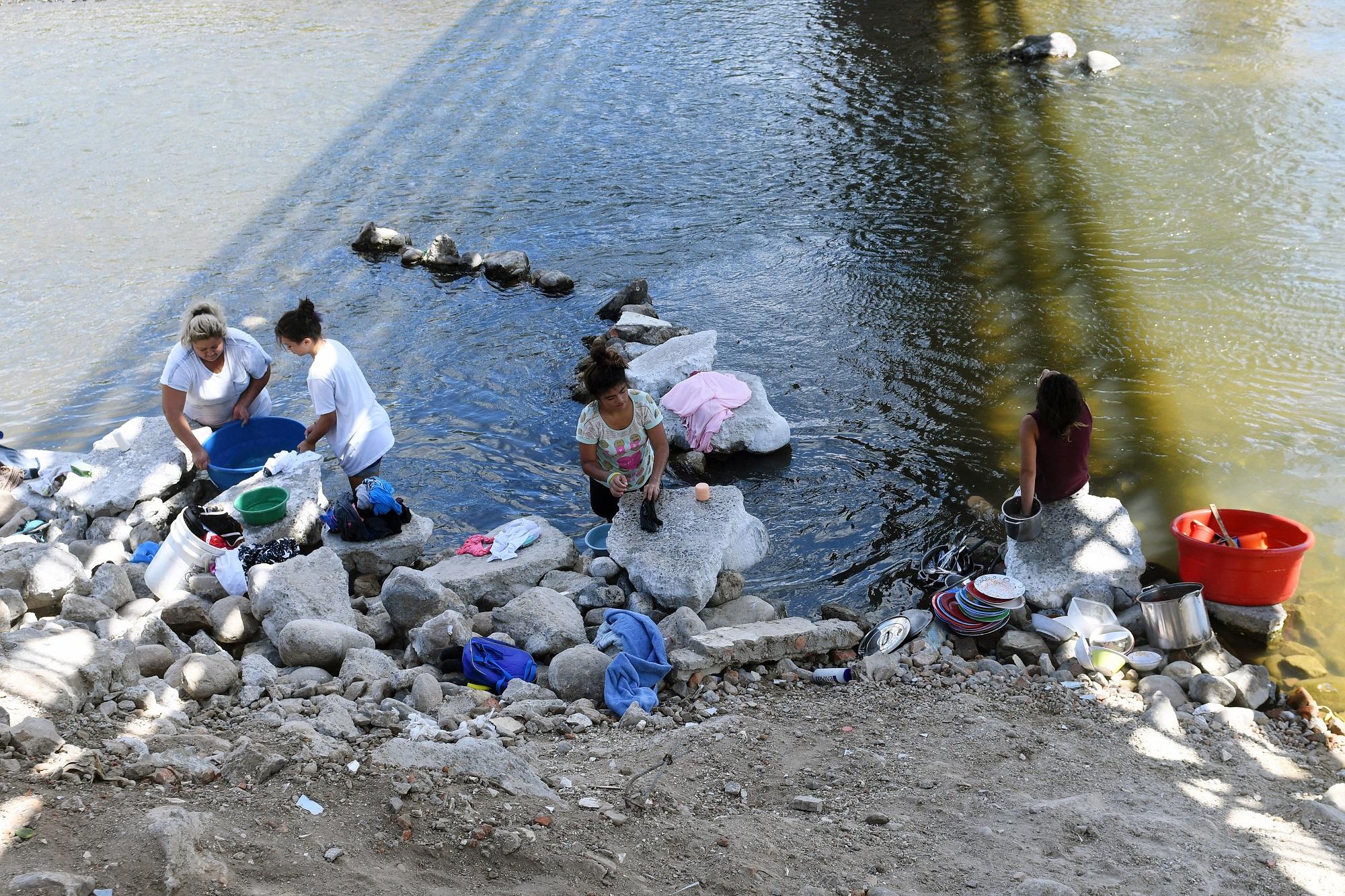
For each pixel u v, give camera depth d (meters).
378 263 11.68
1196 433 7.78
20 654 4.49
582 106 16.38
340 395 6.89
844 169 13.47
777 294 10.48
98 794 3.51
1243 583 5.87
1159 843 3.94
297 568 5.91
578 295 10.77
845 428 8.23
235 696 4.96
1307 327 9.13
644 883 3.44
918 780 4.38
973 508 7.19
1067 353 9.02
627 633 5.48
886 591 6.54
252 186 13.85
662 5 21.69
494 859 3.43
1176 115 14.29
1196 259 10.51
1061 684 5.50
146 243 12.22
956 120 14.78
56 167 14.65
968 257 10.96
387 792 3.70
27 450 7.80
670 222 12.32
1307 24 17.55
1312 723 5.17
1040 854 3.83
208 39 20.84
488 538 6.81
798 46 18.61
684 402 8.15
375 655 5.34
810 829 3.95
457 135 15.42
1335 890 3.74
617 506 6.84
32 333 10.17
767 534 6.98
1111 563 6.21
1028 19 19.14
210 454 7.36
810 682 5.54
